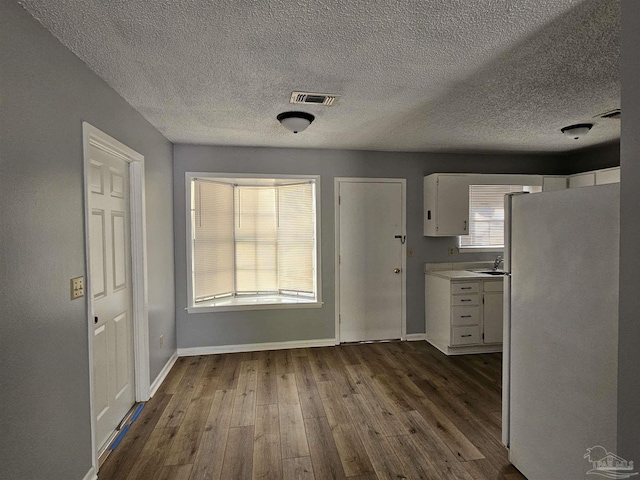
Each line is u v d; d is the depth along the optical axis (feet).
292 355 12.61
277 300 13.60
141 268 9.01
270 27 5.18
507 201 6.79
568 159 14.96
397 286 14.08
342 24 5.12
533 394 6.11
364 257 13.82
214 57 6.09
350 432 7.78
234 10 4.75
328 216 13.51
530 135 11.53
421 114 9.31
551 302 5.69
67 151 5.65
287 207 13.94
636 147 3.72
